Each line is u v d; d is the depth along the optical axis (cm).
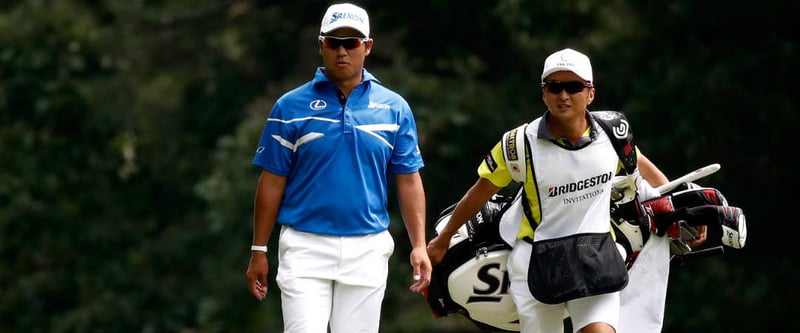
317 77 2048
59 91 6869
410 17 6388
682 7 5631
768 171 5750
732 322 5759
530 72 6488
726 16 5675
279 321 6262
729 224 2147
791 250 5934
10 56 6806
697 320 5697
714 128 5475
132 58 7406
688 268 5875
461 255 2173
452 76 6544
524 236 2070
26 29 6881
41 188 7069
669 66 5616
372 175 2067
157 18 7325
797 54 5500
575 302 2028
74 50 6944
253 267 2105
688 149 5459
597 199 2000
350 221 2061
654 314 2173
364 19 2031
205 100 7481
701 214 2153
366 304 2084
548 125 1991
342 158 2045
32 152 7062
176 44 7588
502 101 6122
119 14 7344
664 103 5553
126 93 7406
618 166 2061
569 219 1998
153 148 7575
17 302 7094
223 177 6159
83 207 7244
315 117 2039
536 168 1988
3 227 7025
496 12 5762
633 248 2162
